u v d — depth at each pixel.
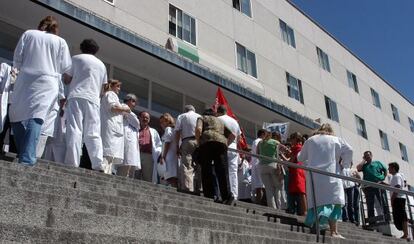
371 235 8.61
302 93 21.17
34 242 2.70
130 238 3.15
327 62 24.59
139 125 7.67
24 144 4.64
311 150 6.69
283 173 8.66
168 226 3.83
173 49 14.28
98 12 12.53
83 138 6.03
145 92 13.27
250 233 5.11
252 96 15.56
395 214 9.53
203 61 15.41
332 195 6.29
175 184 7.84
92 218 3.39
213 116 6.84
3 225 2.62
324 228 6.67
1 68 5.52
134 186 5.56
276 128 11.90
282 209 8.73
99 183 5.11
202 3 16.98
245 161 10.07
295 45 22.17
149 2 14.46
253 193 9.34
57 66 5.19
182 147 7.43
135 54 12.20
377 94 29.03
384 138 27.80
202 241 4.02
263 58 19.27
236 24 18.44
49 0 9.95
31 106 4.77
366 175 10.30
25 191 3.39
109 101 6.82
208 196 6.63
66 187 4.02
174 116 13.97
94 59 6.29
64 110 6.25
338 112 23.70
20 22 10.66
